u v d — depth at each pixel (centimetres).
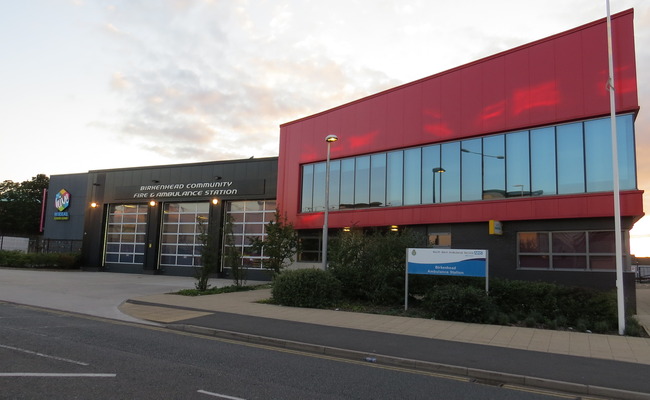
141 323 1203
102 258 3500
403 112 2067
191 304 1532
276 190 2872
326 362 817
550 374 725
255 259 2861
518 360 813
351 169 2273
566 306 1209
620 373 734
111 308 1450
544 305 1237
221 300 1650
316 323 1177
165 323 1180
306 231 2475
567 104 1592
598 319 1169
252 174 2973
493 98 1780
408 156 2048
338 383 670
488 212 1747
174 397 571
